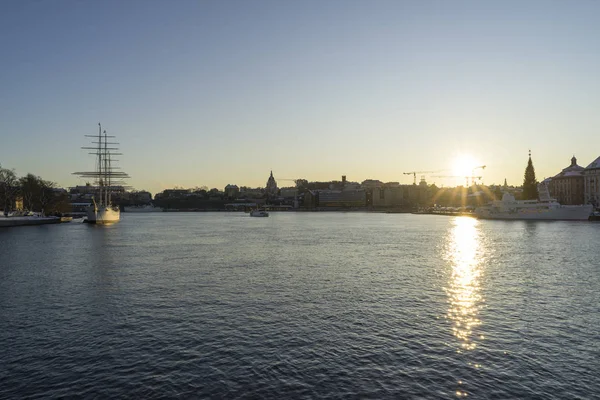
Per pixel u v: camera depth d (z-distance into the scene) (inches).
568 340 1250.6
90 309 1572.3
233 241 4379.9
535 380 1003.9
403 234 5334.6
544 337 1273.4
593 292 1850.4
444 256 3061.0
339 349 1176.2
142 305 1624.0
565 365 1082.1
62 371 1049.5
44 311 1549.0
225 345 1205.7
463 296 1770.4
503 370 1052.5
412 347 1191.6
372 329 1337.4
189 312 1526.8
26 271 2405.3
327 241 4352.9
